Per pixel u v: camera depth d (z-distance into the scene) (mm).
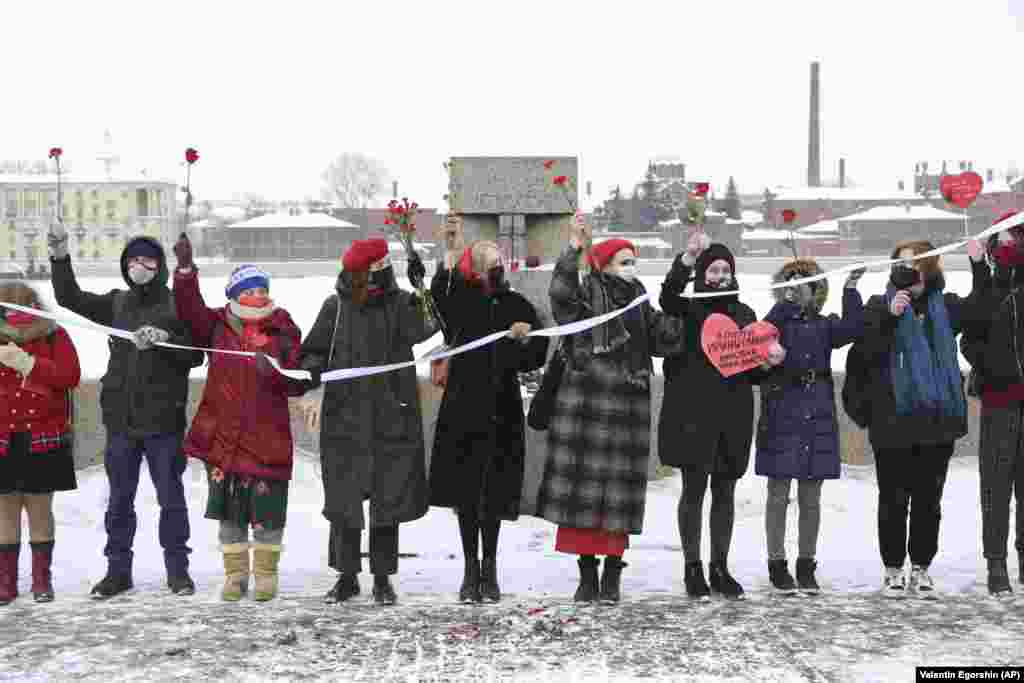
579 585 7492
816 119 173125
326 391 7320
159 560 8414
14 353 7195
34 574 7293
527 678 5688
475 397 7254
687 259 7410
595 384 7270
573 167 13273
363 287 7320
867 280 35906
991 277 7527
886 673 5754
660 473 10422
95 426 10523
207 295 36656
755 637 6383
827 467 7410
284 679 5699
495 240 13469
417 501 7277
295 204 167375
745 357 7215
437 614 6902
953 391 7367
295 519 9539
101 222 115188
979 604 7098
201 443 7332
